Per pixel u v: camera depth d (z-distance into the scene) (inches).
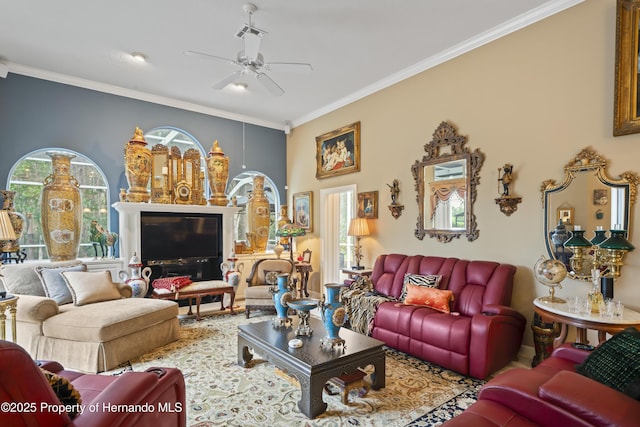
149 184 200.1
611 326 88.7
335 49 153.1
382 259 171.8
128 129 201.2
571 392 54.1
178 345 141.2
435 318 120.2
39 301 121.5
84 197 190.2
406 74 174.6
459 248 152.5
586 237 114.4
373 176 195.6
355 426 84.6
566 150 120.3
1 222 108.6
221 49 153.0
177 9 123.6
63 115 181.2
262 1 119.0
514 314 118.1
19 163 173.8
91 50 153.8
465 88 150.7
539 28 127.2
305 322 110.6
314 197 242.5
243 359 118.5
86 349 116.8
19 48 152.1
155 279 194.9
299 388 104.0
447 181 157.1
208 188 229.5
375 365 101.4
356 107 206.8
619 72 107.2
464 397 99.1
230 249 221.3
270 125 258.8
